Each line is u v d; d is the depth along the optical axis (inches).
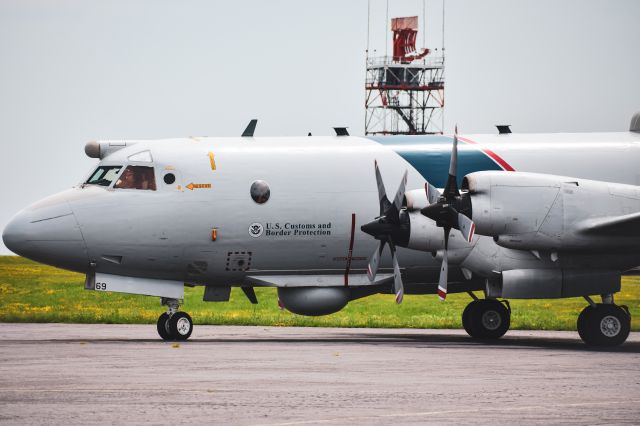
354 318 4936.0
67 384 2010.3
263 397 1825.8
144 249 3334.2
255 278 3491.6
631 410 1680.6
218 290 3577.8
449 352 2876.5
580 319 3309.5
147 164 3378.4
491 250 3243.1
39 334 3639.3
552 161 3577.8
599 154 3609.7
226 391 1907.0
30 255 3287.4
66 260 3302.2
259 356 2677.2
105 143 3444.9
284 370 2295.8
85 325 4308.6
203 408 1691.7
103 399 1793.8
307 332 3951.8
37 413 1631.4
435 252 3257.9
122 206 3319.4
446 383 2050.9
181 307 5826.8
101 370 2277.3
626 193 3117.6
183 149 3440.0
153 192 3353.8
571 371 2305.6
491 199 3078.2
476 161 3555.6
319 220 3449.8
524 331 4291.3
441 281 3169.3
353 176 3496.6
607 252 3181.6
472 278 3604.8
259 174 3440.0
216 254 3408.0
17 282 7445.9
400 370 2313.0
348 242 3476.9
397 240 3240.7
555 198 3083.2
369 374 2219.5
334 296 3540.8
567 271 3250.5
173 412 1647.4
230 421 1560.0
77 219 3277.6
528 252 3238.2
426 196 3193.9
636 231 3041.3
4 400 1779.0
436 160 3553.2
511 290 3225.9
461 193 3228.3
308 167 3484.3
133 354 2716.5
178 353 2760.8
